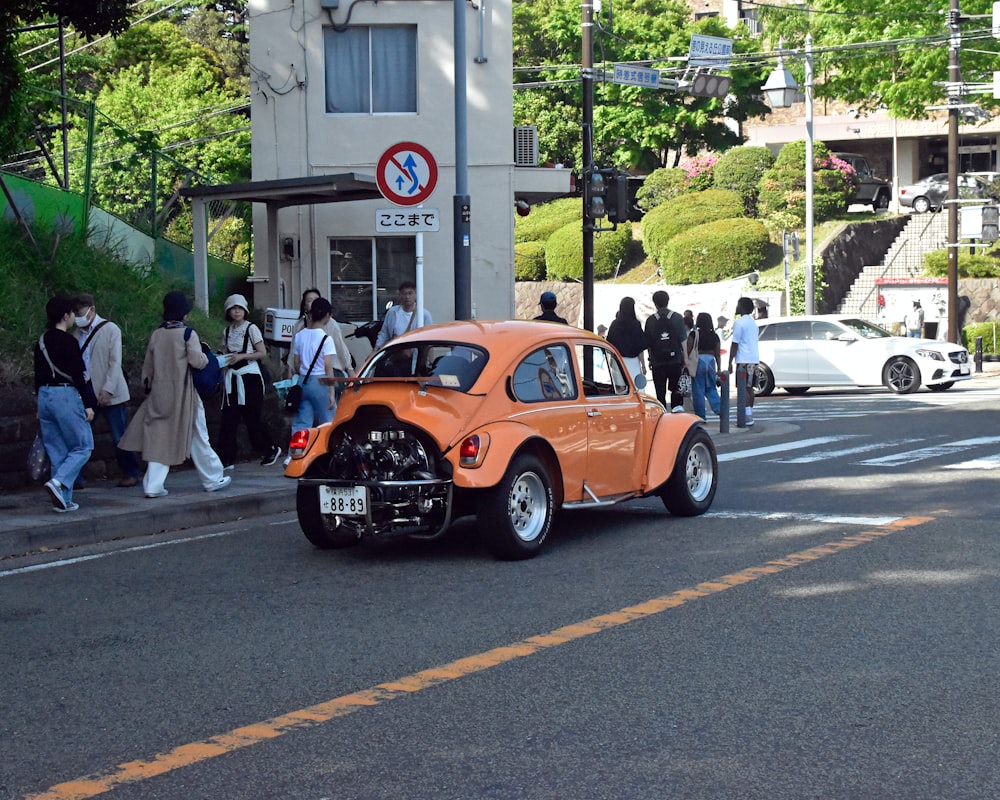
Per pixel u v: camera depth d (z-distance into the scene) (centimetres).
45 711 570
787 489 1236
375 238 2155
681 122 4800
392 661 638
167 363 1168
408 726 534
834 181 4356
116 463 1355
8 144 1759
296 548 981
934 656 625
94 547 1002
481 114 2128
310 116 2131
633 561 887
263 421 1527
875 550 902
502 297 2153
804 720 531
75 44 3991
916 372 2652
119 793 466
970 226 3303
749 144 5509
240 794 462
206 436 1205
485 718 542
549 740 512
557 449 931
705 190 4534
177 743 521
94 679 620
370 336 1525
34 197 1736
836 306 3991
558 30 4941
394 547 971
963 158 5366
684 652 641
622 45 4856
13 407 1238
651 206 4672
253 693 589
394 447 898
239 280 2377
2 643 696
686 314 2195
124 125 4003
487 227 2144
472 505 910
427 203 2139
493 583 823
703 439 1095
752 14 5722
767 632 678
